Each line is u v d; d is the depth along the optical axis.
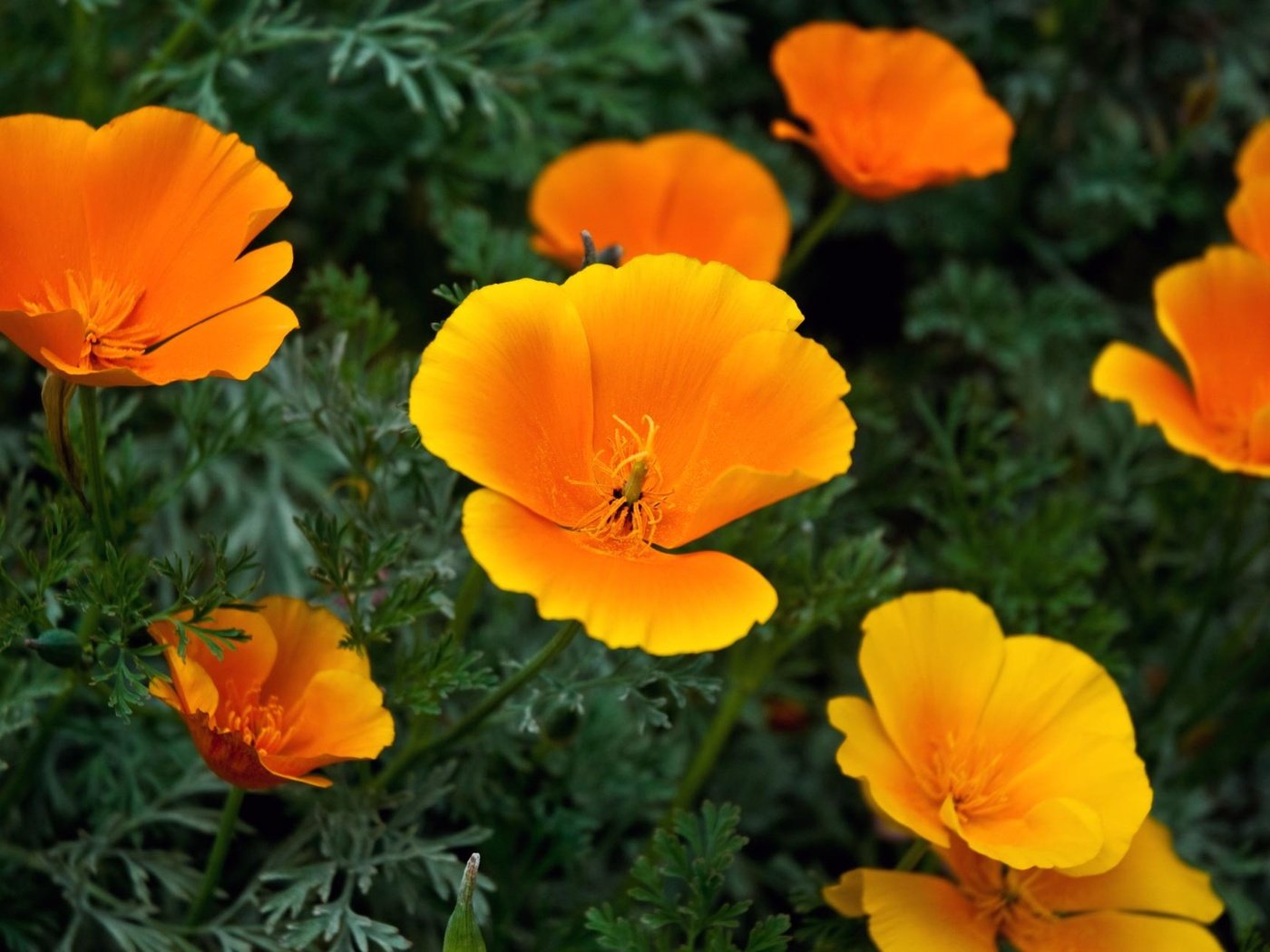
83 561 0.62
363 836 0.63
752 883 0.70
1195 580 0.75
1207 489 0.73
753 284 0.60
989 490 0.71
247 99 0.76
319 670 0.61
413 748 0.64
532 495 0.59
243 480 0.73
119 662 0.60
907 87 0.73
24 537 0.65
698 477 0.60
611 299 0.60
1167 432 0.65
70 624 0.66
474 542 0.57
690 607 0.57
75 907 0.64
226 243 0.60
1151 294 0.83
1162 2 0.82
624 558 0.58
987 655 0.62
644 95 0.79
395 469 0.65
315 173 0.78
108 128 0.60
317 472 0.73
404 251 0.80
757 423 0.59
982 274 0.78
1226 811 0.74
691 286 0.60
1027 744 0.62
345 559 0.62
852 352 0.82
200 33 0.76
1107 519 0.75
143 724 0.66
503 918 0.66
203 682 0.59
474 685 0.61
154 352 0.59
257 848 0.67
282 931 0.64
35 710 0.66
